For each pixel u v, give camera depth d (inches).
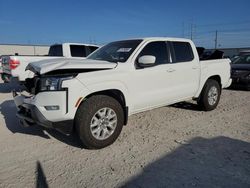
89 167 136.6
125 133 189.6
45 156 149.9
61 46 403.9
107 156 150.0
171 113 247.3
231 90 421.1
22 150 158.4
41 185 119.0
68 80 146.6
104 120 160.4
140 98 185.8
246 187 117.3
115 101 165.6
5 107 277.3
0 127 203.3
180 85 219.1
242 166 137.1
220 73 264.2
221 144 168.1
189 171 131.8
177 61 218.2
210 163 140.6
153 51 199.3
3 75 363.9
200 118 231.3
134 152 155.6
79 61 166.7
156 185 118.9
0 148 161.2
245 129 200.2
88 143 155.3
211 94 255.4
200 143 169.8
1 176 126.7
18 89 185.5
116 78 167.5
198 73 236.8
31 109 154.9
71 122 150.5
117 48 203.2
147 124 211.6
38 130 195.9
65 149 160.2
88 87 153.3
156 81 195.8
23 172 131.0
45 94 148.2
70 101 146.7
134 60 183.6
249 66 422.3
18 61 327.3
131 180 123.3
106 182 121.8
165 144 168.2
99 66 164.4
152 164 139.6
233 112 256.5
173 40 220.1
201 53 309.7
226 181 122.3
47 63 163.5
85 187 117.7
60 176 127.3
